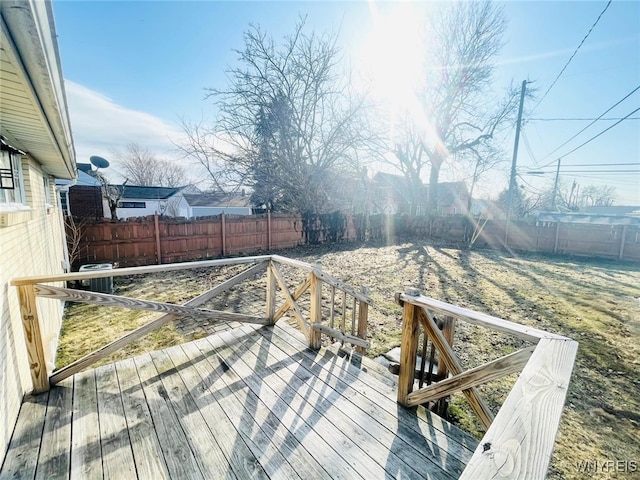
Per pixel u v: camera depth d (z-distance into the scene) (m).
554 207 19.89
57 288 2.05
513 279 7.14
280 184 12.81
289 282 6.39
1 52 1.04
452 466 1.54
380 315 4.61
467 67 13.59
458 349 3.58
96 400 2.02
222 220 9.09
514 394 0.87
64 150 2.90
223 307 4.80
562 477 1.88
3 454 1.53
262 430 1.79
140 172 25.84
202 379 2.31
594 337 4.06
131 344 3.40
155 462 1.55
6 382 1.66
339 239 13.02
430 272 7.64
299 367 2.50
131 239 7.42
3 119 1.89
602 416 2.48
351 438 1.73
